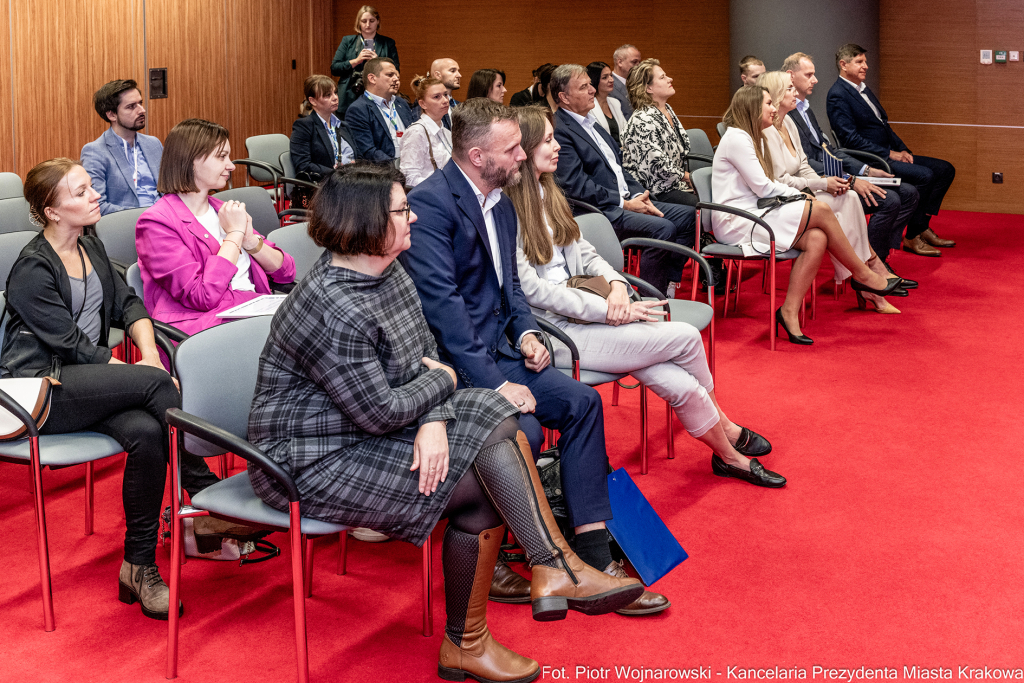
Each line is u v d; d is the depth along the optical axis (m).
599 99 6.62
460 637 2.04
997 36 7.94
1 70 6.66
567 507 2.38
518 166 2.53
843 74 6.75
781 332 4.87
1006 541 2.67
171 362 2.64
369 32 8.16
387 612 2.35
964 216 8.11
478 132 2.46
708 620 2.29
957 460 3.24
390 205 1.91
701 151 6.57
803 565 2.54
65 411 2.29
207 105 8.83
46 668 2.09
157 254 2.82
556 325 2.89
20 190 4.42
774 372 4.22
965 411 3.71
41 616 2.31
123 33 7.77
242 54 9.27
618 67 7.20
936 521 2.79
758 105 4.76
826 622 2.27
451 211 2.47
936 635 2.21
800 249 4.65
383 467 1.95
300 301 1.92
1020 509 2.87
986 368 4.24
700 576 2.49
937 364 4.31
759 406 3.79
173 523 2.04
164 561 2.59
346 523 1.96
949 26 8.09
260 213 3.90
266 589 2.45
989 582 2.44
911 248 6.77
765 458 3.27
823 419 3.64
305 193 6.25
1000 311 5.20
